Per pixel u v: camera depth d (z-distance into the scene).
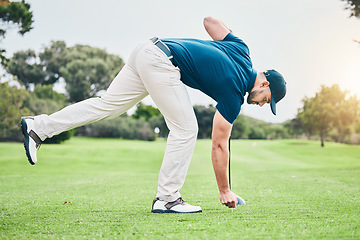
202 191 4.07
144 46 2.62
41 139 2.77
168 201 2.64
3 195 3.77
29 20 18.16
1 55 18.45
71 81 42.62
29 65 43.12
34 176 6.79
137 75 2.71
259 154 22.67
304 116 34.22
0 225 2.19
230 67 2.56
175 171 2.63
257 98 2.71
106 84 44.44
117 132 36.81
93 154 20.73
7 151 20.62
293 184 4.64
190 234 1.89
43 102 33.50
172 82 2.58
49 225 2.18
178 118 2.61
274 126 37.72
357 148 26.67
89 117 2.80
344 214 2.45
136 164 18.38
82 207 2.92
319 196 3.40
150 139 36.34
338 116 32.69
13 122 28.64
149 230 2.00
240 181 5.27
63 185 4.96
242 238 1.79
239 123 37.81
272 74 2.70
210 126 34.25
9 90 28.81
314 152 24.41
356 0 11.96
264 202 3.06
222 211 2.65
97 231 2.00
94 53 44.97
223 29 2.85
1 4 17.45
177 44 2.65
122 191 4.21
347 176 5.82
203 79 2.58
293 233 1.88
